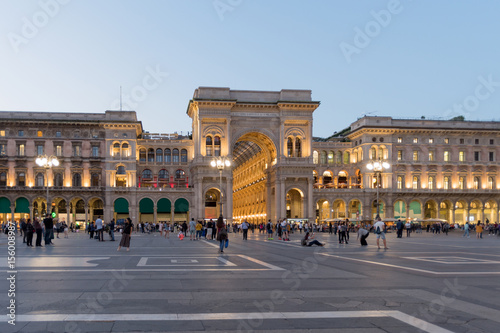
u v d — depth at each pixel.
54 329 9.34
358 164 116.12
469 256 27.19
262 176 112.75
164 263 22.42
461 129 113.94
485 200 115.31
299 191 102.19
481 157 116.00
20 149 101.31
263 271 18.95
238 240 52.19
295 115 100.00
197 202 95.31
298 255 28.22
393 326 9.70
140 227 93.06
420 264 22.05
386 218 104.56
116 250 32.53
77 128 102.75
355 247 37.19
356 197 110.88
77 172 101.88
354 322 10.02
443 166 114.38
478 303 12.07
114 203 101.31
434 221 97.94
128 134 103.38
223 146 96.38
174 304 11.79
